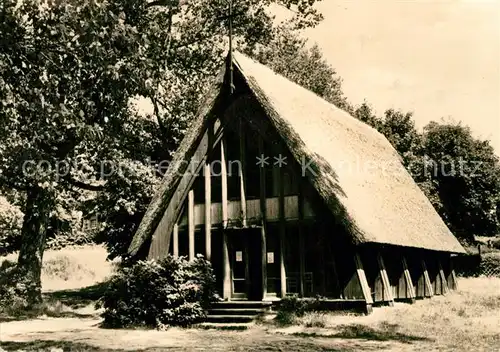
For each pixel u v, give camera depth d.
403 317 16.47
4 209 40.41
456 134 43.09
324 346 12.34
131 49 16.02
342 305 17.06
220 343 13.21
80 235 45.88
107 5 15.17
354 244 16.64
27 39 15.23
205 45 30.38
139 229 21.12
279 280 18.59
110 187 25.25
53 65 15.53
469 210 42.38
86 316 20.80
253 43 31.33
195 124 20.55
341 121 26.75
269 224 19.11
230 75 20.05
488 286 30.45
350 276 17.20
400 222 21.86
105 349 12.52
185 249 20.88
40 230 22.98
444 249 25.03
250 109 19.89
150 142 29.30
